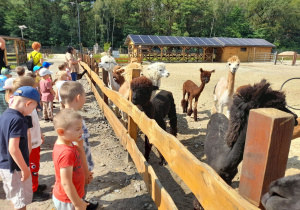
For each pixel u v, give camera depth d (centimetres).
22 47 2525
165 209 197
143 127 284
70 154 184
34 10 6556
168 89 1065
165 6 6888
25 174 211
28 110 216
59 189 196
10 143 201
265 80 198
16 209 224
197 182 155
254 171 125
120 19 6875
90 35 6806
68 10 6850
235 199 110
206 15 6475
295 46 6594
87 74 1177
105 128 567
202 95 955
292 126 115
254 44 3119
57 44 6594
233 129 203
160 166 398
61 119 182
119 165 389
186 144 489
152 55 2911
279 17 6706
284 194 94
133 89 364
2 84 354
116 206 285
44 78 575
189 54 3016
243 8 7569
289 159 412
